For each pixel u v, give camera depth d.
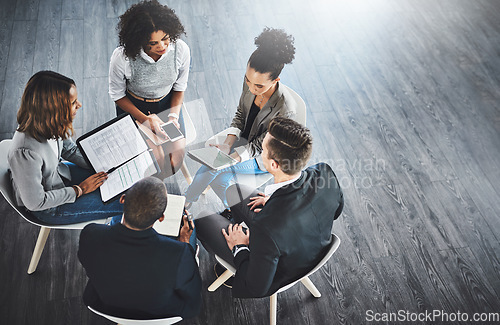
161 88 2.22
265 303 2.21
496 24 3.73
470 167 2.82
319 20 3.64
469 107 3.15
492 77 3.35
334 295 2.27
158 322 1.54
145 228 1.47
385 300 2.26
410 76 3.32
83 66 3.15
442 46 3.54
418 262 2.40
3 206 2.45
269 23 3.57
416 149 2.90
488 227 2.55
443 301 2.27
